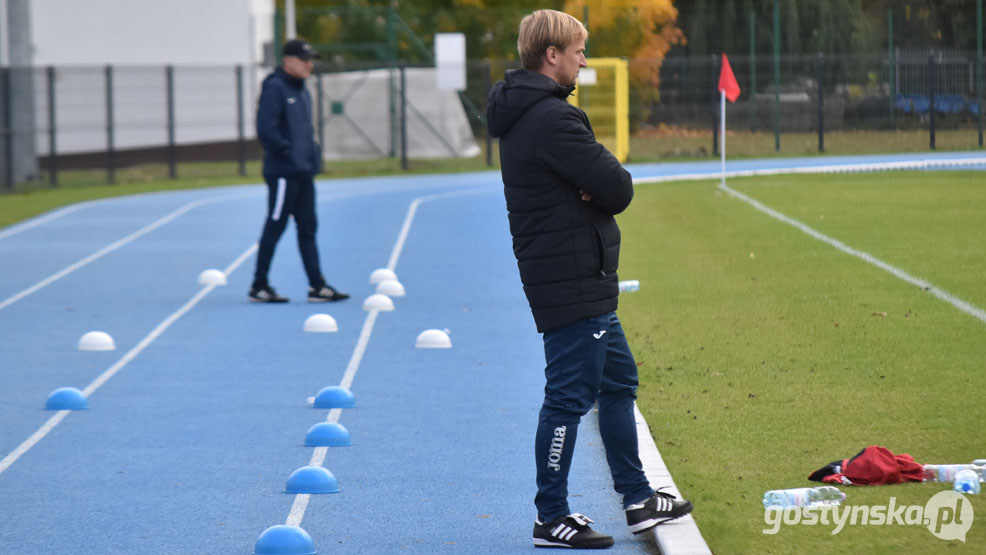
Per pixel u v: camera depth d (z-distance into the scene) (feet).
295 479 38.52
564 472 32.55
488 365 58.03
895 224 102.58
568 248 31.55
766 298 69.77
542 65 31.73
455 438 44.60
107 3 214.28
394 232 120.67
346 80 243.40
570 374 32.14
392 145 234.58
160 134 225.76
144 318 73.77
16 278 92.53
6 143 171.94
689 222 114.01
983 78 234.79
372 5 343.26
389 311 74.79
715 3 280.10
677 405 46.50
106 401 52.01
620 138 219.41
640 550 32.17
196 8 234.17
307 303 78.79
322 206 149.07
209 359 60.90
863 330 58.70
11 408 50.98
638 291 75.41
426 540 33.40
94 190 172.96
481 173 207.92
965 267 76.89
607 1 276.21
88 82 210.38
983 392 45.88
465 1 336.08
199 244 113.29
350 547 32.91
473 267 94.99
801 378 49.88
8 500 38.14
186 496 38.17
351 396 50.55
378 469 40.73
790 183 154.40
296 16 335.88
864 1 275.39
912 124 234.99
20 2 172.35
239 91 199.00
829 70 245.24
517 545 32.83
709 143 241.76
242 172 199.82
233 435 45.78
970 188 136.05
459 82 237.45
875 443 39.99
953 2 273.13
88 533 34.78
